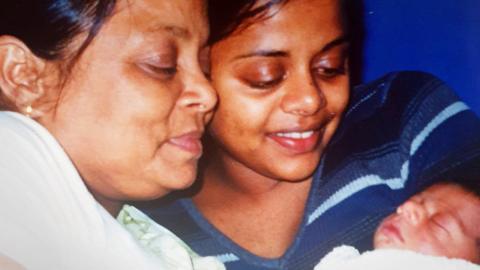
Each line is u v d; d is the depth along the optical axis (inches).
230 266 56.5
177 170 44.4
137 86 41.0
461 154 60.4
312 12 50.4
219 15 49.9
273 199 57.9
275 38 50.1
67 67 40.0
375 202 59.5
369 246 58.4
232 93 52.4
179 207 58.0
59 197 37.3
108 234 39.3
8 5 39.9
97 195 44.6
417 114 62.9
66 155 39.6
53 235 35.8
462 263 54.7
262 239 57.3
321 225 58.2
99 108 40.7
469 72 72.4
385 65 74.4
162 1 41.6
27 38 39.8
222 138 55.0
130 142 41.6
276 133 53.6
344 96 55.4
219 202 57.7
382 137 62.1
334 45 52.2
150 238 49.5
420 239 57.6
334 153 61.2
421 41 73.3
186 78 44.1
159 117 42.1
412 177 60.7
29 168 37.0
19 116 39.8
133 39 40.6
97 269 36.9
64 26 39.2
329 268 55.1
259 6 49.4
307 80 51.8
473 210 57.7
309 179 59.1
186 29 43.1
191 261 49.0
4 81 40.7
